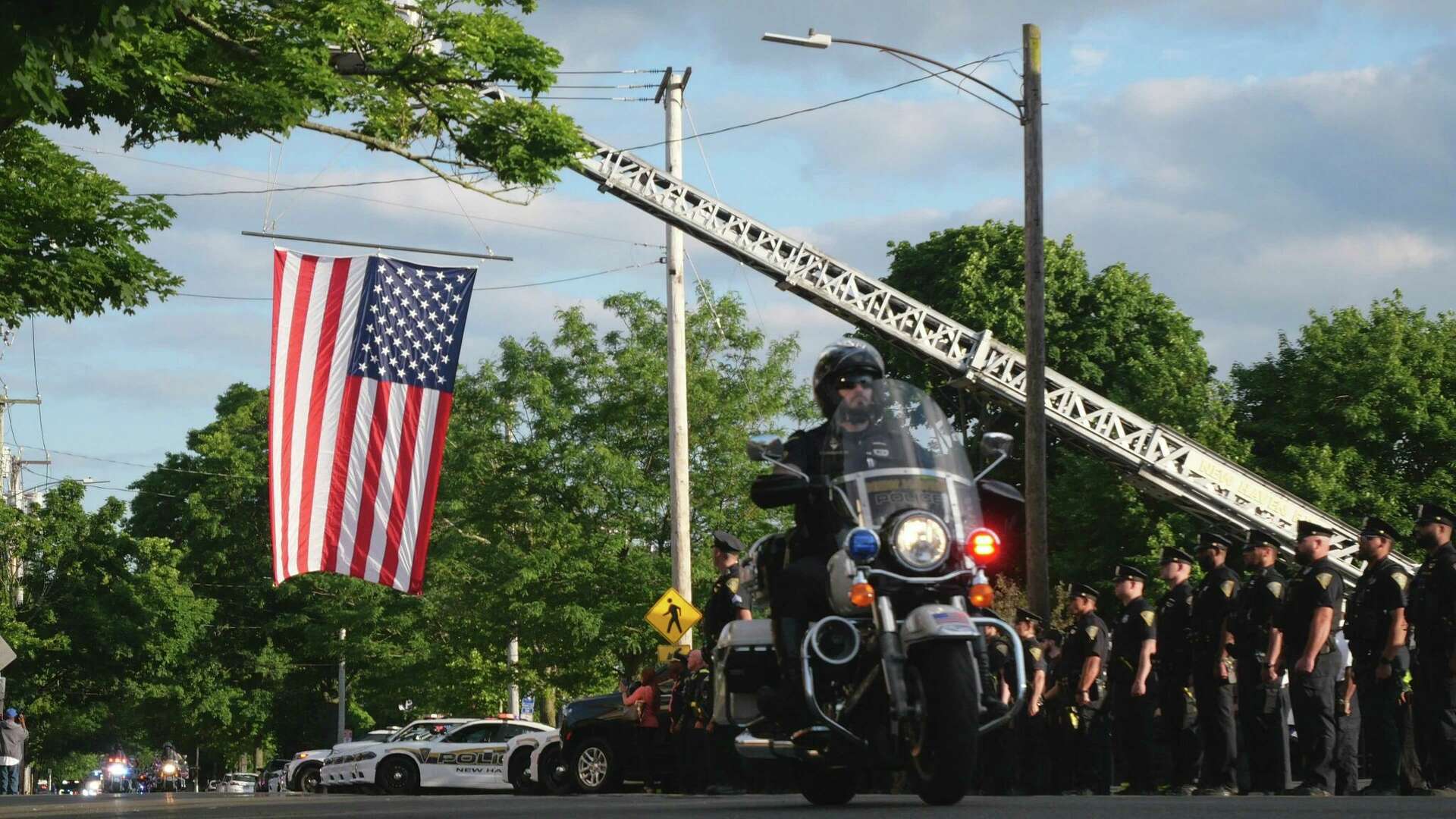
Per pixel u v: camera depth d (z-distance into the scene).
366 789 67.94
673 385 75.69
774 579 17.25
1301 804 16.20
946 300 106.19
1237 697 30.39
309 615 137.00
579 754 46.69
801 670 16.66
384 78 44.69
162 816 20.81
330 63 44.62
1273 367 103.69
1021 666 15.87
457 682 105.88
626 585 100.31
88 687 130.88
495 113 45.12
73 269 47.19
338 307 57.22
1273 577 30.02
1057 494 94.94
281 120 41.50
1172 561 33.41
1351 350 99.50
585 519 106.75
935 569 16.06
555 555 100.75
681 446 74.88
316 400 56.94
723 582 28.66
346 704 138.12
